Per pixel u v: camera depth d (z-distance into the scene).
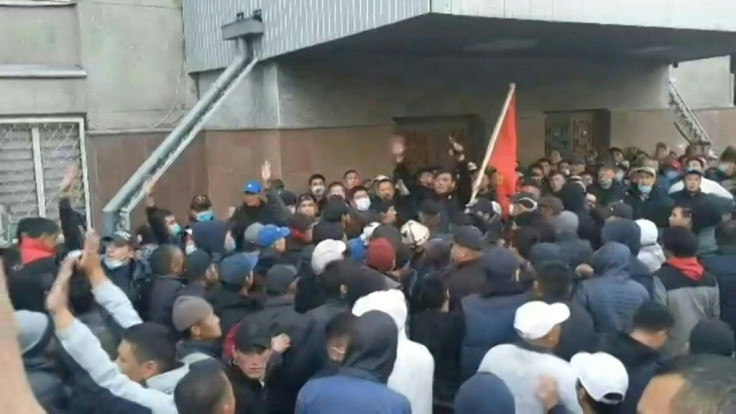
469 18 7.36
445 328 4.11
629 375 3.31
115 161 10.84
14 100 10.12
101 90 10.75
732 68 14.73
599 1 8.04
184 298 3.68
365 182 9.66
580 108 13.19
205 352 3.53
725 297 4.90
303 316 3.94
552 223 6.01
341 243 5.00
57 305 2.99
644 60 13.46
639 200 8.88
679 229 4.66
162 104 11.28
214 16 10.72
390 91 11.12
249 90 10.55
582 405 3.11
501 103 12.21
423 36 8.73
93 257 3.98
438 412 4.14
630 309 4.27
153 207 8.51
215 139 10.80
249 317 3.85
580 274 4.73
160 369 3.16
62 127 10.58
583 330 3.82
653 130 14.11
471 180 9.24
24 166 10.34
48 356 3.17
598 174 9.58
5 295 0.94
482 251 4.61
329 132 10.62
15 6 10.20
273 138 10.25
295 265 5.20
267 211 7.55
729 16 8.98
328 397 2.97
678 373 1.29
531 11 7.58
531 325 3.38
